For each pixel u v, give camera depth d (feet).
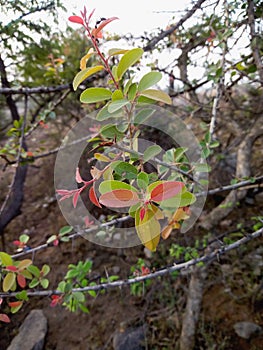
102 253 6.97
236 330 5.03
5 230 7.97
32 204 8.71
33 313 6.00
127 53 1.24
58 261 6.98
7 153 4.25
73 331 5.72
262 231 3.02
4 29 3.86
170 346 5.00
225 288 5.64
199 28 3.66
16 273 3.10
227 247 3.17
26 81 5.73
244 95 5.78
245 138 5.59
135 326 5.48
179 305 5.44
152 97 1.28
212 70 2.97
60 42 5.31
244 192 5.35
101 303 6.11
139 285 4.12
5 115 8.26
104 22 1.35
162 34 3.21
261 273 5.57
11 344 5.50
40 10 3.71
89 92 1.29
